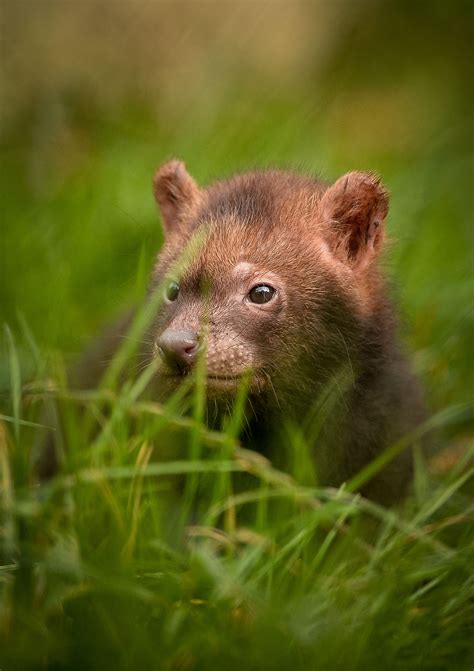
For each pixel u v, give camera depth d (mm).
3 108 20688
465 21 22719
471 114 21281
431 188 16500
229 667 7383
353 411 10133
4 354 12469
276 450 10320
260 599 7758
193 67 21641
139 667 7270
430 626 8156
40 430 10781
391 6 23141
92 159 17156
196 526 9211
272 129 17828
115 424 9211
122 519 8406
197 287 9859
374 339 10383
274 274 9914
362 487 10195
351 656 7609
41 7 21641
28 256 14625
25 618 7602
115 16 21766
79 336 13375
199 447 9172
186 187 11484
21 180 17672
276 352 9820
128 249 14625
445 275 14594
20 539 8250
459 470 10250
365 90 22516
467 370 12938
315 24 22750
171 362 9219
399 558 8805
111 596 7625
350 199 10500
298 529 8680
